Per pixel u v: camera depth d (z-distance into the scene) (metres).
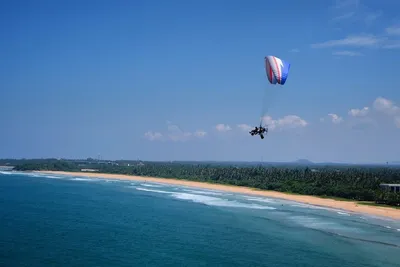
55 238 62.31
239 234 68.94
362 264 52.28
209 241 62.97
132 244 59.75
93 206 103.38
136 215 88.75
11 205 101.44
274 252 57.12
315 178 153.50
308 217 89.12
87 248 56.56
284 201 121.50
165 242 61.59
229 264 50.47
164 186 181.62
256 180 175.50
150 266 48.72
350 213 96.50
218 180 196.00
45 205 102.94
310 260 53.50
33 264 48.25
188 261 51.28
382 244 63.41
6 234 64.12
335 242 64.12
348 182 140.62
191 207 104.50
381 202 114.38
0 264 47.88
